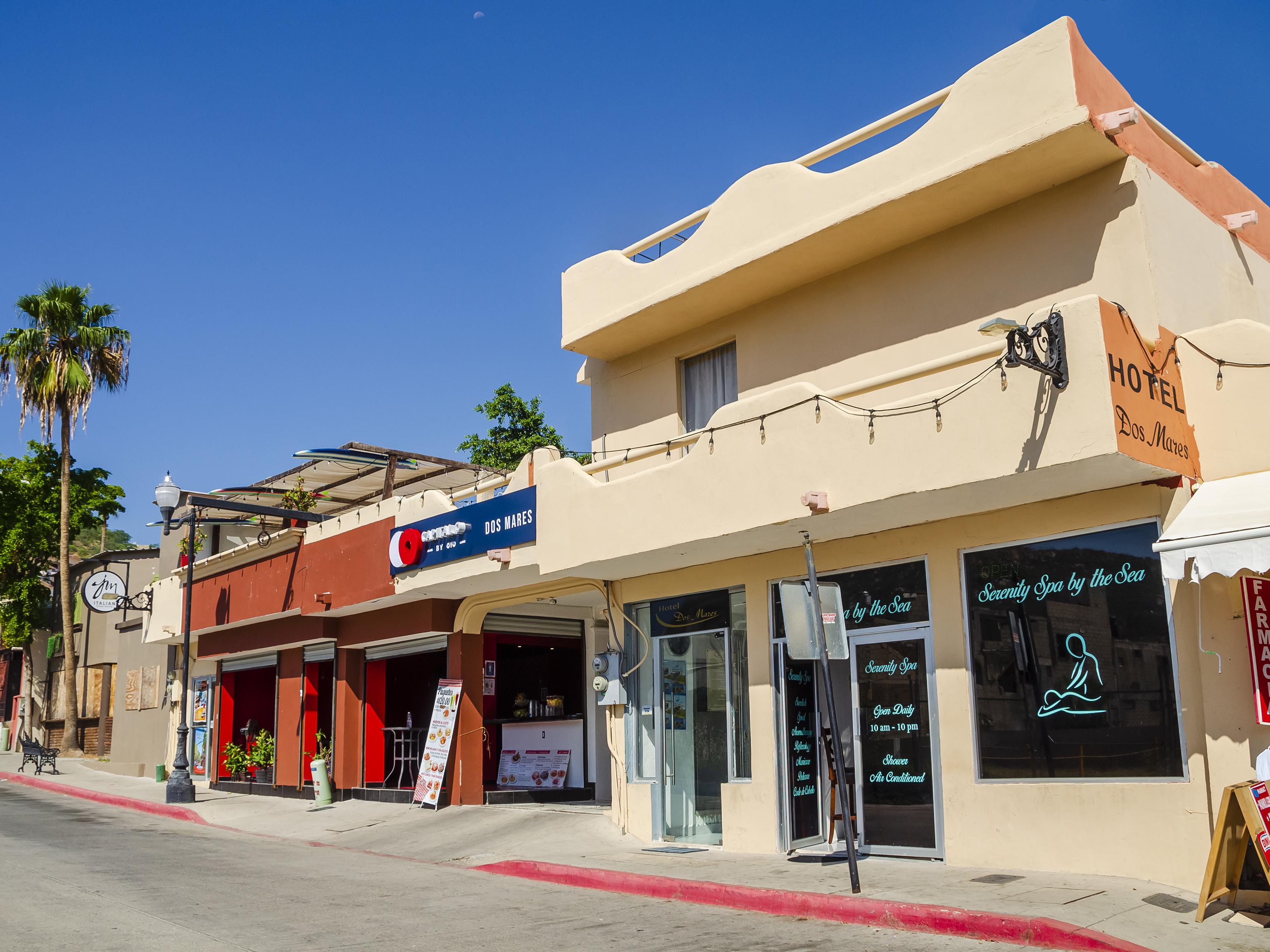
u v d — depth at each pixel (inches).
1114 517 364.5
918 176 414.3
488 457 1125.1
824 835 478.6
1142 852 343.0
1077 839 359.9
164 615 1041.5
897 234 445.4
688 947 293.6
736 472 437.7
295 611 784.9
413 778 767.1
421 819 641.0
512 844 533.6
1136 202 379.6
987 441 352.2
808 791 477.7
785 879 382.3
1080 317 332.2
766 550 474.6
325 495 917.2
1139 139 393.4
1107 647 362.6
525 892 406.3
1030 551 389.7
